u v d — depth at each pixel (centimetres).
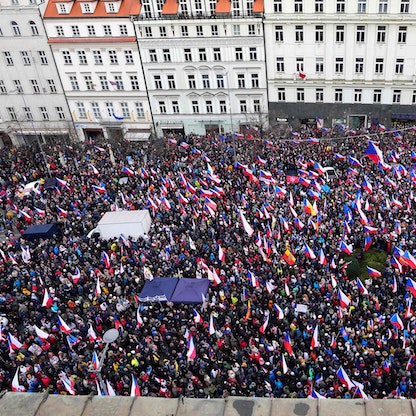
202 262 4272
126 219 5075
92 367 3359
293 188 5556
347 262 4338
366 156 5897
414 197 5047
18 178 6550
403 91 6744
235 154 6122
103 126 7844
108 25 7006
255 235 4803
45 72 7544
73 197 5888
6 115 8056
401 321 3488
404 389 3106
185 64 7119
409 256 3975
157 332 3762
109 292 4341
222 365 3472
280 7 6500
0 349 3822
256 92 7194
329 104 7088
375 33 6412
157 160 6588
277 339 3678
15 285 4500
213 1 6681
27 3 7006
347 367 3366
